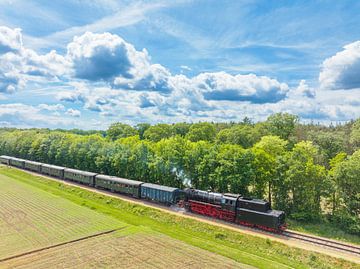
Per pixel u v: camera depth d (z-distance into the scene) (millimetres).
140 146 59031
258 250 29750
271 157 44000
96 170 69938
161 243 30219
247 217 35750
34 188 59812
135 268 24391
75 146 77438
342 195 36750
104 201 50000
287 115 72375
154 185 49031
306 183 38844
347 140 79062
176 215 40312
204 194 41219
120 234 32906
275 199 41562
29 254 27109
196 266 24922
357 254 27688
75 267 24406
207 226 35875
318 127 128750
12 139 112562
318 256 27266
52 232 33219
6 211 41625
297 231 35125
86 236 32031
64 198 51312
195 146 51531
